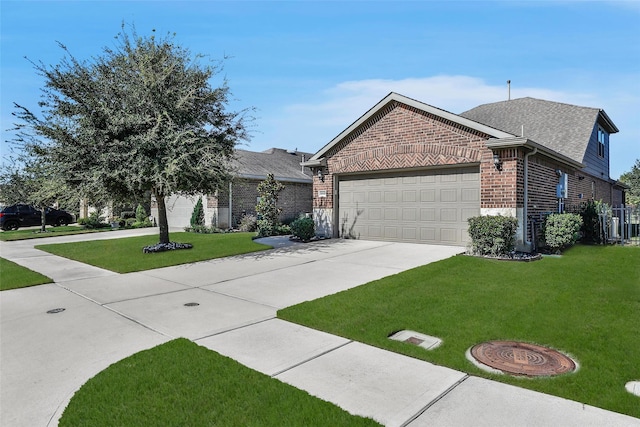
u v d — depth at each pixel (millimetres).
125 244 14062
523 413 2957
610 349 4102
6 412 3082
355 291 6559
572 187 14711
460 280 7160
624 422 2818
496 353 4094
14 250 13758
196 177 11211
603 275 7520
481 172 10461
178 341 4438
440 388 3371
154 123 10719
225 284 7641
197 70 11492
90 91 10500
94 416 2922
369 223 13422
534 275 7516
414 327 4910
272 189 17156
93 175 10000
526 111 19328
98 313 5777
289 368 3797
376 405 3092
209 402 3092
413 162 11891
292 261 9977
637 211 13555
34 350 4355
